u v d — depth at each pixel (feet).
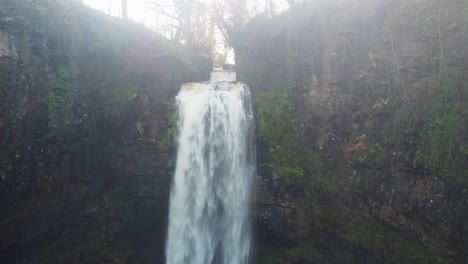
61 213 49.39
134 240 56.75
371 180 43.91
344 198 47.06
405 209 39.65
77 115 51.62
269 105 55.31
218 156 56.29
